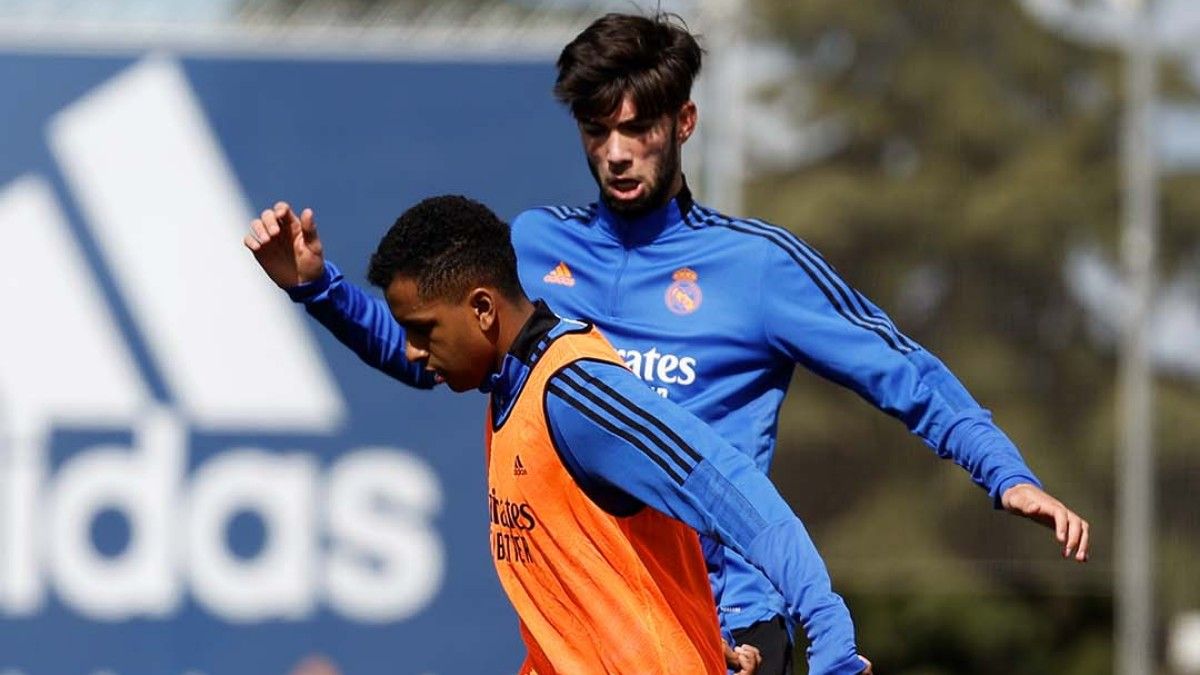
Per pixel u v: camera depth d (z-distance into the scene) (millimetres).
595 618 14414
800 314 16797
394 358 17297
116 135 27125
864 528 31453
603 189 17047
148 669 26688
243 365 26969
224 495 26891
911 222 33562
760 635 17125
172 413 26875
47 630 26656
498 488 14672
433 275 14391
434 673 26938
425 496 27062
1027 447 32156
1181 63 33781
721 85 27938
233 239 27125
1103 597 54062
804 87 33938
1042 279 32875
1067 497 32000
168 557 26797
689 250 17141
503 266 14531
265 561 26859
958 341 32938
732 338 16938
